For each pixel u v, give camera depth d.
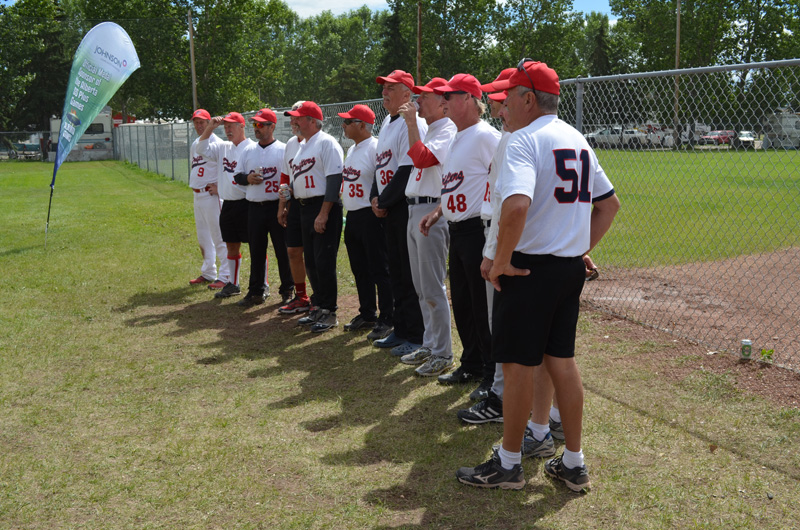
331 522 3.04
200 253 10.02
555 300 2.94
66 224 13.25
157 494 3.31
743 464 3.43
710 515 3.00
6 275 8.56
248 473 3.51
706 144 5.77
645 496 3.16
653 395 4.32
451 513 3.08
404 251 5.23
